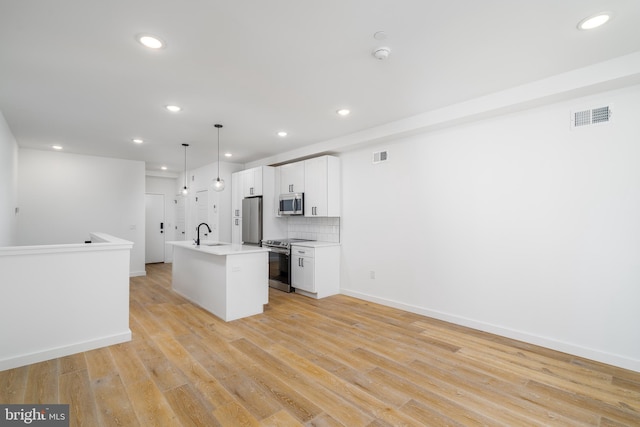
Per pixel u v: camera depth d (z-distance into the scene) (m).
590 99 2.81
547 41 2.24
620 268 2.65
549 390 2.30
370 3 1.82
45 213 5.58
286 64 2.55
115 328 3.11
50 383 2.36
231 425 1.90
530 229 3.15
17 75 2.70
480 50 2.36
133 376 2.47
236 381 2.41
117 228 6.31
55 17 1.92
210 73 2.69
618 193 2.67
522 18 1.97
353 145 4.66
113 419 1.94
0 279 2.58
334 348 3.02
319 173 5.14
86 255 2.96
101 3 1.79
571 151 2.90
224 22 1.99
